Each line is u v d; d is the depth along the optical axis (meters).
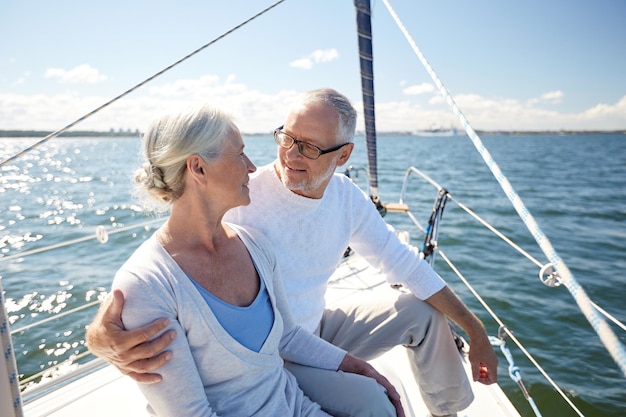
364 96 2.65
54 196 12.95
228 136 1.09
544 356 4.55
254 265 1.24
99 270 6.43
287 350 1.40
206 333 1.07
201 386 1.05
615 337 0.72
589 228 10.59
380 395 1.31
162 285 1.03
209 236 1.13
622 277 7.20
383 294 1.70
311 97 1.47
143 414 1.45
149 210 1.16
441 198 2.46
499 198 12.92
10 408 0.90
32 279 6.13
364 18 2.48
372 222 1.70
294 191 1.50
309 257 1.57
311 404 1.28
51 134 1.11
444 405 1.63
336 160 1.50
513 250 7.73
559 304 5.59
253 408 1.14
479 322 1.62
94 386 1.59
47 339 4.58
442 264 7.04
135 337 0.96
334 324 1.70
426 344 1.61
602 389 4.07
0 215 10.31
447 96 1.59
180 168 1.06
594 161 31.94
